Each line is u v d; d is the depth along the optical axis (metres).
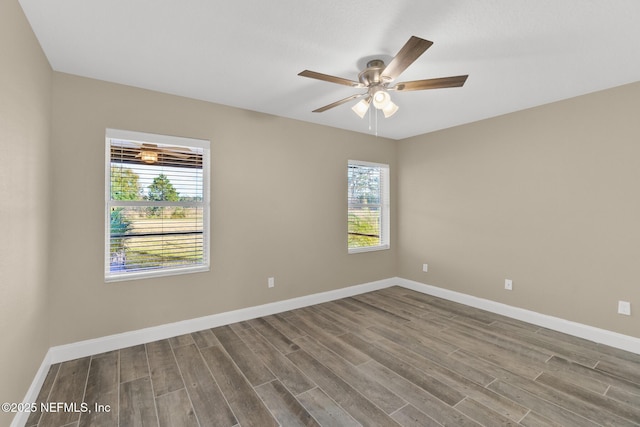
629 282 2.62
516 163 3.37
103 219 2.59
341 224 4.16
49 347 2.36
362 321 3.30
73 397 1.97
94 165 2.55
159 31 1.91
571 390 2.06
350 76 2.54
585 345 2.72
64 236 2.43
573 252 2.95
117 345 2.63
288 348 2.66
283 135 3.61
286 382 2.15
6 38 1.47
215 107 3.13
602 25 1.82
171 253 2.96
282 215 3.61
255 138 3.40
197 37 1.97
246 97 2.99
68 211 2.45
